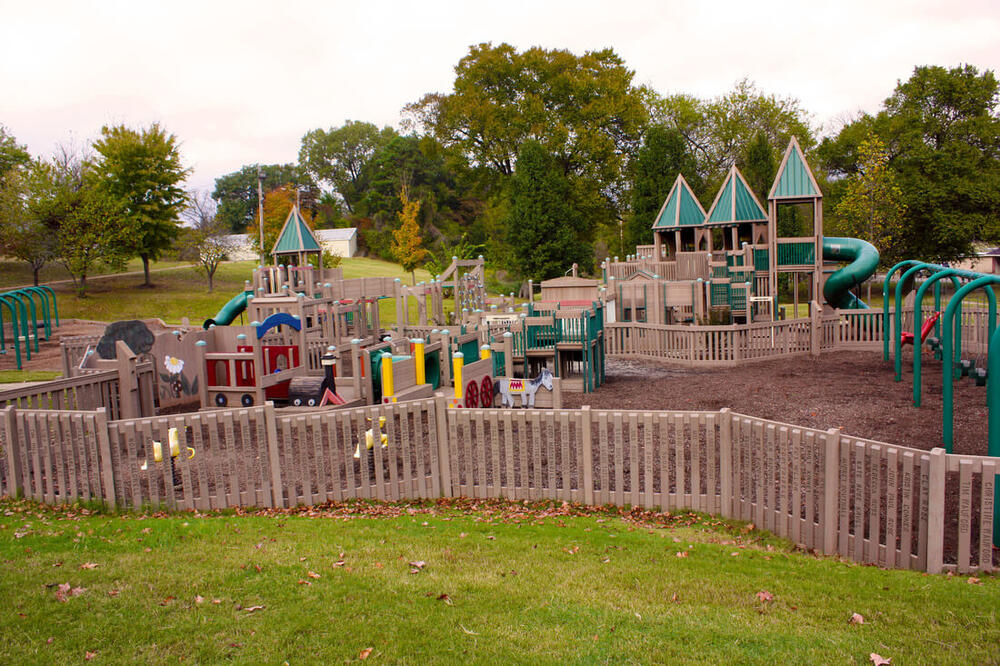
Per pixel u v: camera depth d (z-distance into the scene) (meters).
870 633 5.17
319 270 28.41
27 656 4.95
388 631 5.28
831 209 53.53
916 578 6.29
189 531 7.77
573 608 5.66
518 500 9.25
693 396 16.20
